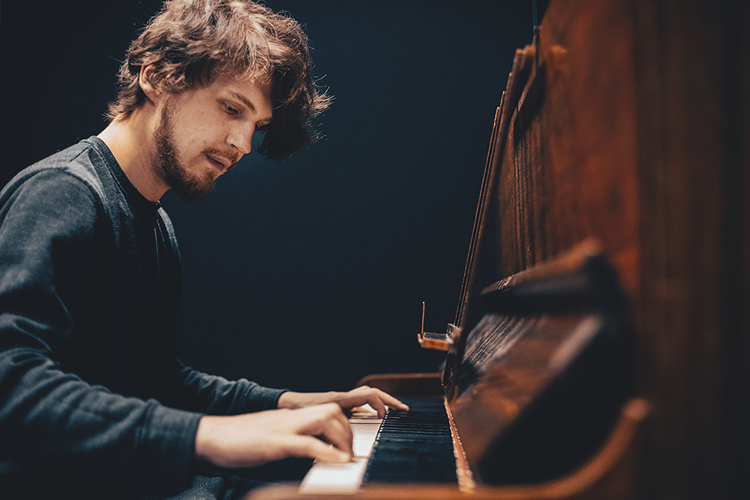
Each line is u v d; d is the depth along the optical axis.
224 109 0.96
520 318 0.62
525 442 0.35
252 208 2.38
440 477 0.44
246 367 2.31
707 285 0.35
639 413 0.32
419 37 2.39
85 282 0.74
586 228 0.44
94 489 0.77
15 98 2.43
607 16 0.39
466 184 2.33
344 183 2.37
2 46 2.44
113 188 0.88
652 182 0.35
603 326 0.29
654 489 0.33
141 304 0.94
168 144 0.95
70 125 2.43
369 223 2.35
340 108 2.39
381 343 2.29
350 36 2.41
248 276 2.35
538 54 0.59
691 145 0.35
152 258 0.99
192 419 0.55
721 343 0.34
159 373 1.07
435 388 1.07
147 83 0.95
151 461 0.53
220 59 0.93
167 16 1.00
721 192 0.35
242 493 0.95
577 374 0.30
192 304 2.34
